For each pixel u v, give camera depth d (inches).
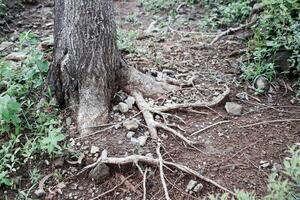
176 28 65.2
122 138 41.8
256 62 52.7
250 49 55.0
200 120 44.8
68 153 40.3
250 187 37.4
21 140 42.3
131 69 47.8
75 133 42.4
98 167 38.4
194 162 39.7
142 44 58.4
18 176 39.5
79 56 43.7
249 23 60.3
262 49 52.6
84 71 43.8
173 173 38.7
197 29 64.6
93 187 38.2
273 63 50.9
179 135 41.9
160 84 48.2
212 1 71.5
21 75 48.1
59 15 44.6
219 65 53.9
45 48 55.5
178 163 39.4
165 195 36.8
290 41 50.5
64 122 43.7
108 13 44.3
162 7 73.6
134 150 40.4
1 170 39.5
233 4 64.3
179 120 44.4
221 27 64.4
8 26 67.2
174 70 52.4
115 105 45.6
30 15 72.0
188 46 58.6
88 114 43.3
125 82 46.8
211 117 45.2
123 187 38.0
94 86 44.0
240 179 38.1
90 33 43.4
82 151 40.5
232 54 55.9
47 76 46.4
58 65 44.7
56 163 39.8
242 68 52.1
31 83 47.0
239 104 47.3
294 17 54.6
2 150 40.6
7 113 40.8
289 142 42.1
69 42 43.7
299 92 48.4
